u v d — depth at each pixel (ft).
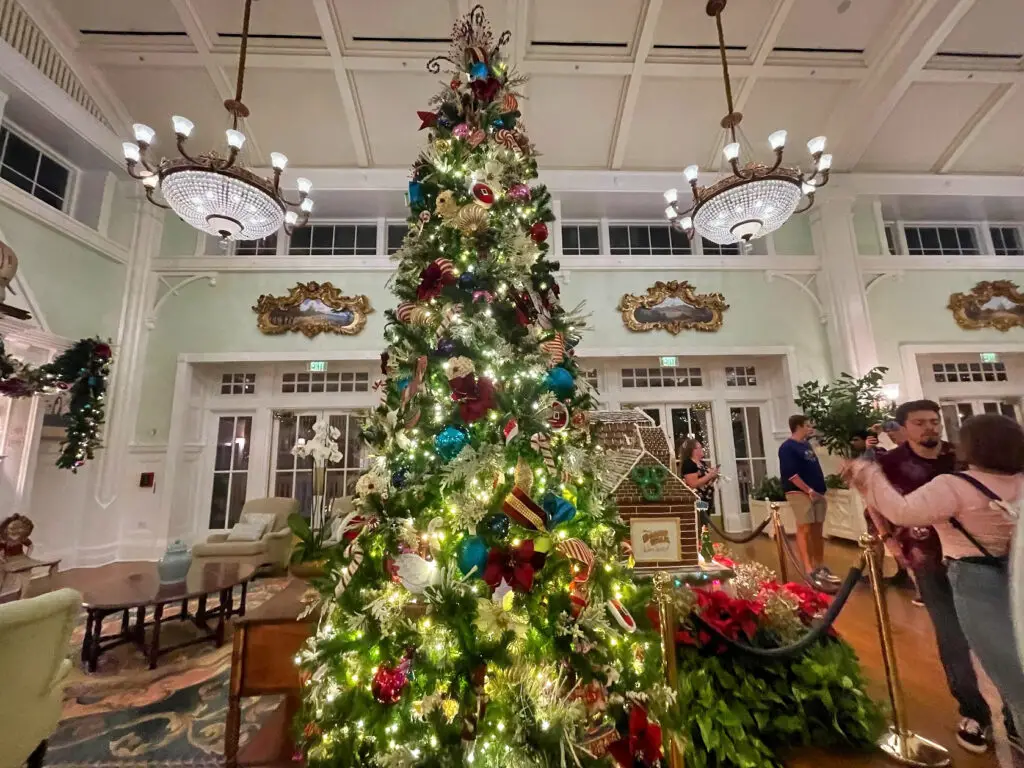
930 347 19.44
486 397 4.12
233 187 10.50
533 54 16.06
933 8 14.60
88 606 8.11
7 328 13.42
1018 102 17.63
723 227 12.30
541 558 3.82
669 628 5.04
